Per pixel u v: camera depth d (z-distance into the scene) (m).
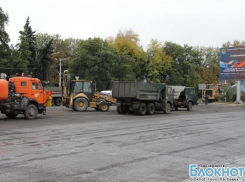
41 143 9.82
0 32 50.25
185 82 74.62
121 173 6.43
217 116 22.97
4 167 6.75
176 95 30.38
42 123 15.82
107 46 49.44
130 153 8.51
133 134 12.31
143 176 6.25
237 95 48.31
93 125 15.21
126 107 23.92
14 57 52.34
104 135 11.86
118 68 50.31
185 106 30.97
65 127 14.17
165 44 76.88
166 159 7.86
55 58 75.31
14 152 8.37
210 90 54.09
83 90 25.58
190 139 11.32
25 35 57.22
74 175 6.21
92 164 7.15
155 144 10.07
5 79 17.94
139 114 22.83
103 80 46.25
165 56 69.44
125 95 22.56
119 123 16.44
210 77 74.44
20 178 5.93
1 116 19.81
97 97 26.47
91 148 9.12
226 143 10.62
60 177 6.05
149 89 23.39
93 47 46.50
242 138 11.88
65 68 78.31
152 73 65.31
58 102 36.00
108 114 22.98
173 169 6.89
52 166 6.89
